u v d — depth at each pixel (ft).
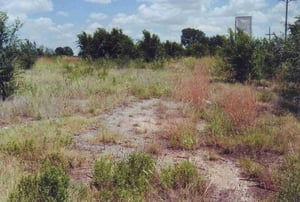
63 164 19.66
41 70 63.93
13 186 15.99
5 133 24.77
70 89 40.27
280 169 20.02
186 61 81.51
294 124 29.19
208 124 28.99
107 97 37.45
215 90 43.32
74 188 16.66
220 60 62.08
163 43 92.53
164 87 43.78
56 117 30.76
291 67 40.93
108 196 16.14
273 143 24.48
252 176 20.02
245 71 54.95
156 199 16.71
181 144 24.29
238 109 29.27
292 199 15.47
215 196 17.65
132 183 17.31
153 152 23.15
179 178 18.06
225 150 23.84
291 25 41.75
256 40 55.88
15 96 35.81
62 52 147.02
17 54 37.83
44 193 14.33
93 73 56.44
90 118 30.60
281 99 40.14
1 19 36.99
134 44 83.10
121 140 25.23
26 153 20.90
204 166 21.38
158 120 31.01
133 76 54.08
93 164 20.57
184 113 32.76
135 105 36.81
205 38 117.60
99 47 81.00
